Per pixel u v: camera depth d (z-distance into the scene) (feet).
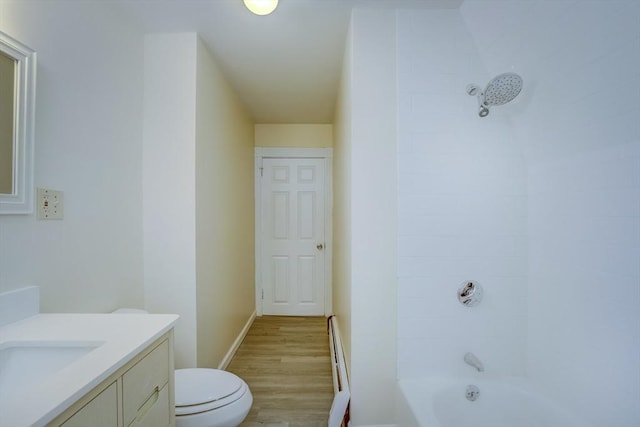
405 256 4.75
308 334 8.69
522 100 4.38
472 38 4.73
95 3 4.06
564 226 4.17
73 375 1.88
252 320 9.71
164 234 5.10
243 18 4.81
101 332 2.59
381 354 4.74
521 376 4.81
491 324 4.82
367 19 4.67
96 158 4.06
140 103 5.04
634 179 3.29
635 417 3.31
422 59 4.72
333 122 9.41
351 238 4.77
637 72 3.00
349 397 4.71
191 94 5.13
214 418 3.31
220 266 6.47
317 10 4.65
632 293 3.34
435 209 4.77
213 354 5.98
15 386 2.41
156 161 5.10
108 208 4.28
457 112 4.77
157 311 5.08
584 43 3.31
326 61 6.19
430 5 4.59
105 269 4.22
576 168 3.98
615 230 3.50
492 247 4.80
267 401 5.52
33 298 3.05
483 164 4.79
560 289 4.25
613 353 3.53
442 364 4.78
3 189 2.82
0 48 2.75
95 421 1.93
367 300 4.73
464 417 4.45
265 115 9.48
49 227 3.33
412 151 4.74
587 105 3.57
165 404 2.79
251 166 9.78
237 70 6.56
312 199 10.28
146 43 5.16
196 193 5.15
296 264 10.29
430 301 4.78
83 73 3.84
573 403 4.03
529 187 4.77
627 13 2.85
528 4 3.64
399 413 4.52
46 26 3.31
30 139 3.03
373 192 4.72
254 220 10.15
